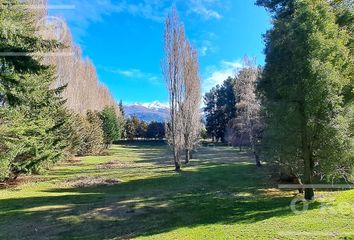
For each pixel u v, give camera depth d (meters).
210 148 67.00
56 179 25.53
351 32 14.25
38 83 20.75
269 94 14.72
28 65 13.06
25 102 15.64
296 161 14.31
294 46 12.27
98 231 10.74
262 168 28.83
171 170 30.28
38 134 22.97
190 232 9.35
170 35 32.06
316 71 11.58
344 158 12.37
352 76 13.19
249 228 9.05
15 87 13.57
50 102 24.03
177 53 31.53
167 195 17.67
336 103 12.22
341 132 12.22
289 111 12.76
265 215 10.88
